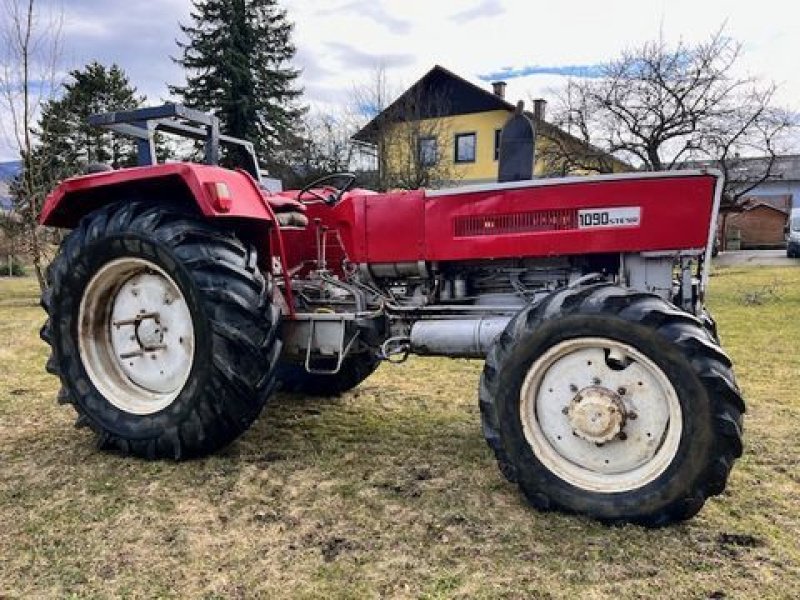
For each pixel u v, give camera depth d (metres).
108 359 2.86
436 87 21.67
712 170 2.32
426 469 2.52
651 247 2.38
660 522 1.97
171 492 2.30
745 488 2.30
